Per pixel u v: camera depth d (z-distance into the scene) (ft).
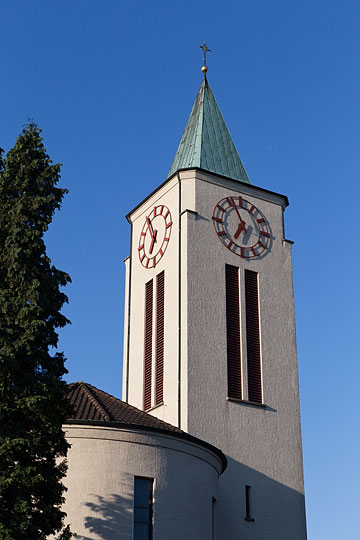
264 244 160.25
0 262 90.79
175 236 154.40
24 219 91.76
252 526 135.03
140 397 152.35
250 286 155.22
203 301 147.43
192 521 108.47
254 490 138.21
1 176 95.81
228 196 159.53
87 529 100.07
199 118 172.55
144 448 107.14
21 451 82.28
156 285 156.87
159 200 163.22
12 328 87.76
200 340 143.95
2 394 83.20
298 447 147.02
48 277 91.30
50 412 84.84
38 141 98.94
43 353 87.61
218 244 153.99
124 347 162.91
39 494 82.58
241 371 146.41
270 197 165.48
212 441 137.59
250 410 144.25
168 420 140.56
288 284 160.35
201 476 113.19
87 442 104.94
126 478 104.27
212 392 141.28
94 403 113.80
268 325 153.99
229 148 169.89
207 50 184.34
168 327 148.46
